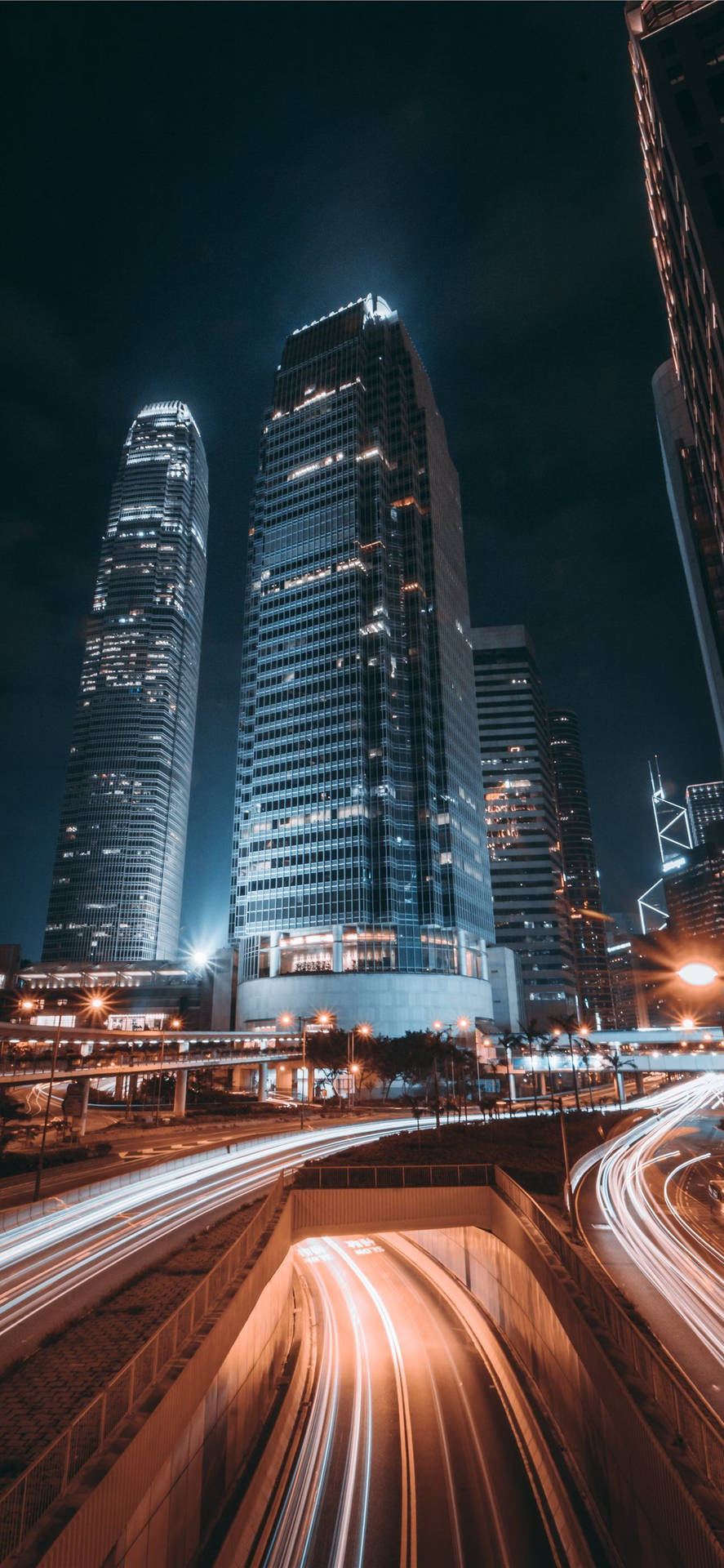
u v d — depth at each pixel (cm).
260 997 14725
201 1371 2211
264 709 17838
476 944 16800
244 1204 4775
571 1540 2277
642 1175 6000
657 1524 1767
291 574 18588
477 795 18838
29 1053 9419
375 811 15912
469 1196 4278
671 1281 3366
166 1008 17675
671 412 13362
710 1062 11075
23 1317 2912
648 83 5322
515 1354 3678
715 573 12050
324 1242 6191
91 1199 5119
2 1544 1317
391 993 13975
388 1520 2492
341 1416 3152
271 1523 2478
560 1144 6281
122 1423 1773
